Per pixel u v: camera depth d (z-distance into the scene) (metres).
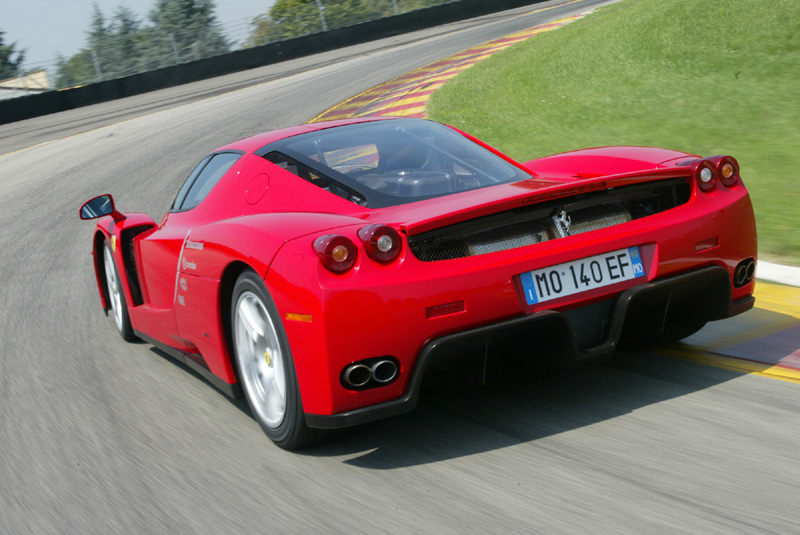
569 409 2.49
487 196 2.36
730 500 1.86
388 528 1.89
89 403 3.08
